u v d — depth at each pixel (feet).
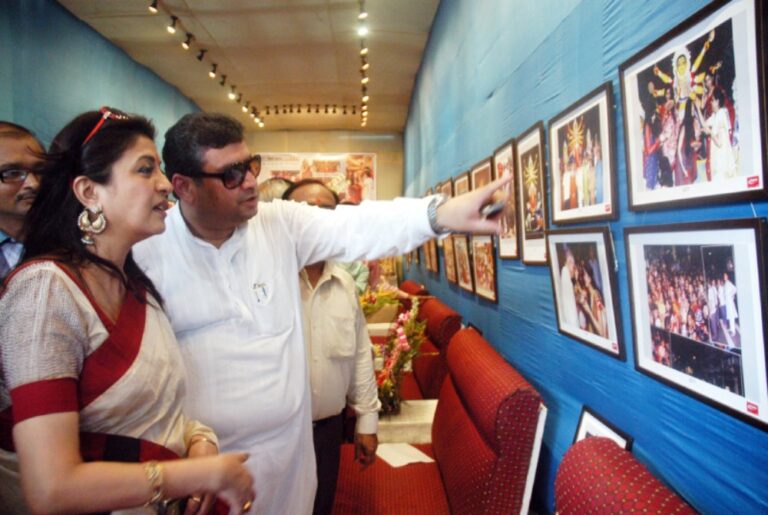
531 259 5.56
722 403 2.50
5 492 2.35
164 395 2.76
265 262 3.93
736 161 2.33
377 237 3.78
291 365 3.96
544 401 5.30
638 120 3.18
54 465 2.03
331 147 29.37
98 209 2.51
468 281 9.29
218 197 3.47
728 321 2.44
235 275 3.78
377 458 6.67
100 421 2.40
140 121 2.71
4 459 2.35
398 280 26.05
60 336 2.22
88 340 2.37
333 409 5.37
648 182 3.09
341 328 5.33
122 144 2.54
